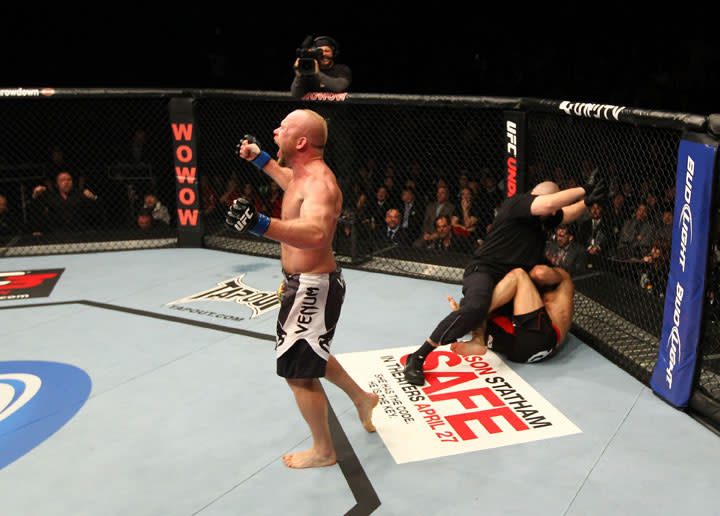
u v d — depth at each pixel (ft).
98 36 29.53
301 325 7.52
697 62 27.09
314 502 7.43
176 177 17.84
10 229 21.66
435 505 7.32
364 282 15.16
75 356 11.41
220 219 21.88
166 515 7.27
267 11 30.53
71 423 9.23
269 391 10.07
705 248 8.52
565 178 13.38
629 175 16.35
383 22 30.86
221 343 11.88
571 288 11.05
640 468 7.93
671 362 9.27
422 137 23.09
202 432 8.96
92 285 15.24
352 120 16.37
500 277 10.83
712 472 7.82
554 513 7.14
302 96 15.61
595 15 28.40
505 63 30.48
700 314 8.77
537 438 8.62
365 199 19.77
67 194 20.85
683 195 8.81
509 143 13.66
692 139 8.59
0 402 9.83
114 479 7.94
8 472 8.11
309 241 6.85
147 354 11.46
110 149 26.35
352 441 8.64
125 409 9.60
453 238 19.66
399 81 31.94
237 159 24.18
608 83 29.04
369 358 11.06
